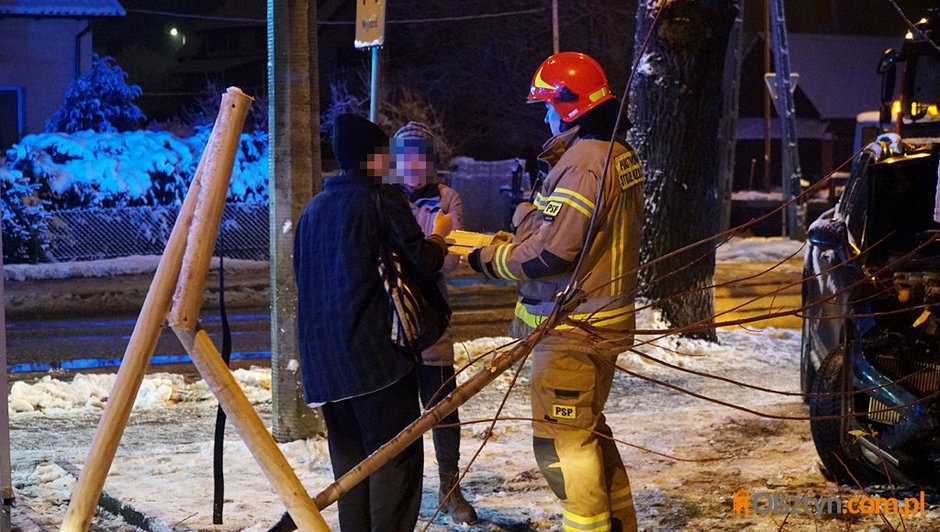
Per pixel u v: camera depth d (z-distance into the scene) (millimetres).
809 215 30672
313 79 6582
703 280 11039
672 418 7609
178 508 5227
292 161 6539
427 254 4145
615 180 4184
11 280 18203
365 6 7066
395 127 31922
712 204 11078
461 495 5195
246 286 17484
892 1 4395
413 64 36656
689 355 10523
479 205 28406
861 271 5742
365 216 4090
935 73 9461
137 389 2875
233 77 47281
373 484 4172
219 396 2854
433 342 4199
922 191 6414
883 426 5773
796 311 3545
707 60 10672
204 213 2852
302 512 2912
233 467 6141
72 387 8562
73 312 15320
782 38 26406
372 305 4090
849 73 44250
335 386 4102
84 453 6547
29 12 28125
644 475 6062
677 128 10781
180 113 40844
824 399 5832
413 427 3328
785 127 26281
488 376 3451
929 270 5871
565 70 4305
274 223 6613
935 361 5527
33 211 19656
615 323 4258
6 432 4891
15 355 11703
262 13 47688
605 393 4449
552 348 4281
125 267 19188
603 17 35875
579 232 4113
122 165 20562
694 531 5031
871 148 6758
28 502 5391
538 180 4492
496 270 4305
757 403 8227
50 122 26516
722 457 6504
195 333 2840
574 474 4262
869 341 5547
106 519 5324
